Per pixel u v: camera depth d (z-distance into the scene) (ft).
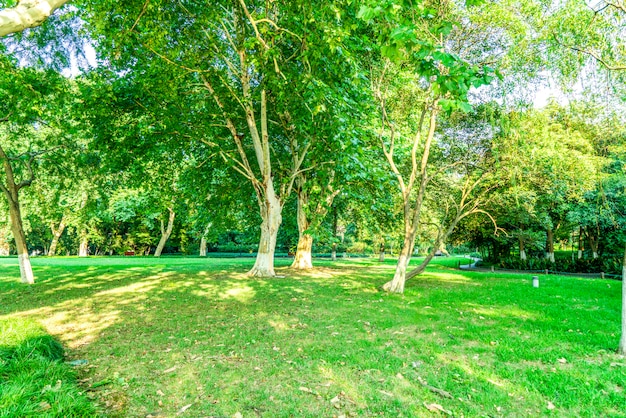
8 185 43.88
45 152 48.70
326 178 39.86
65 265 66.18
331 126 30.25
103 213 103.91
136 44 35.47
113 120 41.83
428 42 12.15
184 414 12.08
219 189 58.44
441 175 50.21
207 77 41.63
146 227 130.31
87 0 31.09
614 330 23.20
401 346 19.52
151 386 14.26
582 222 69.56
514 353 18.45
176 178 63.26
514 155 36.37
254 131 46.88
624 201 62.44
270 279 47.21
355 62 31.09
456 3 34.83
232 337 21.06
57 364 15.64
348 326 23.81
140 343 19.83
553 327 23.90
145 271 56.49
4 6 28.14
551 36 27.12
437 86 12.52
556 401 13.29
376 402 13.05
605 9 24.22
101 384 14.35
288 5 29.60
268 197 48.60
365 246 162.20
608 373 15.74
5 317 24.02
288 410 12.41
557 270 84.43
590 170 43.14
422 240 87.92
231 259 97.81
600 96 26.37
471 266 103.19
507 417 12.17
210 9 35.50
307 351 18.53
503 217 73.97
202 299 33.04
